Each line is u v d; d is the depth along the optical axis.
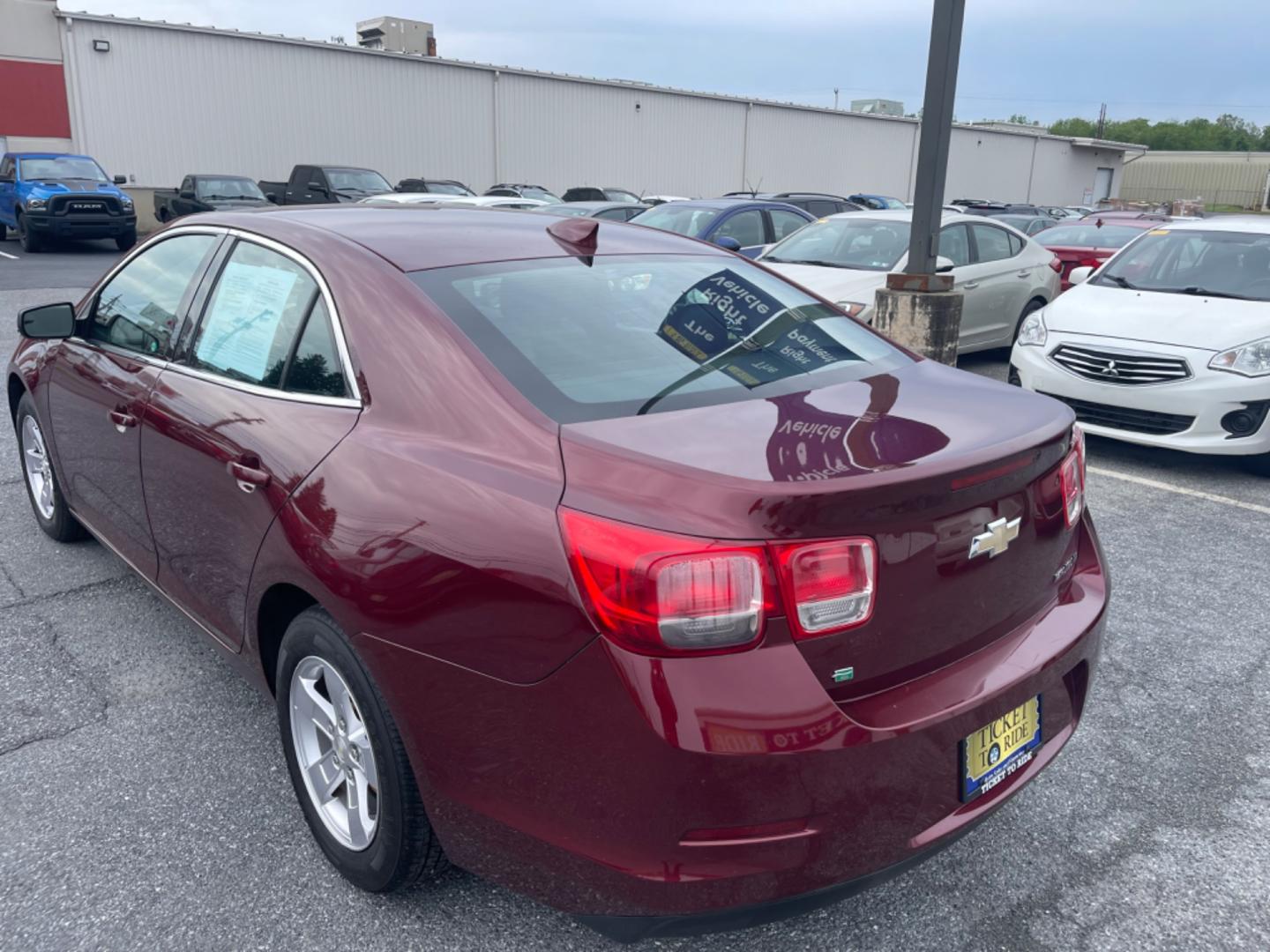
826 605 1.77
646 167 33.69
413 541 2.01
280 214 3.00
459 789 1.99
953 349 7.71
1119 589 4.35
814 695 1.75
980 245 9.55
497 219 3.05
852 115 39.12
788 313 2.86
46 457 4.17
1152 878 2.52
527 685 1.84
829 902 1.88
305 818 2.59
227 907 2.34
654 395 2.21
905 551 1.87
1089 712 3.32
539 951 2.23
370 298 2.41
